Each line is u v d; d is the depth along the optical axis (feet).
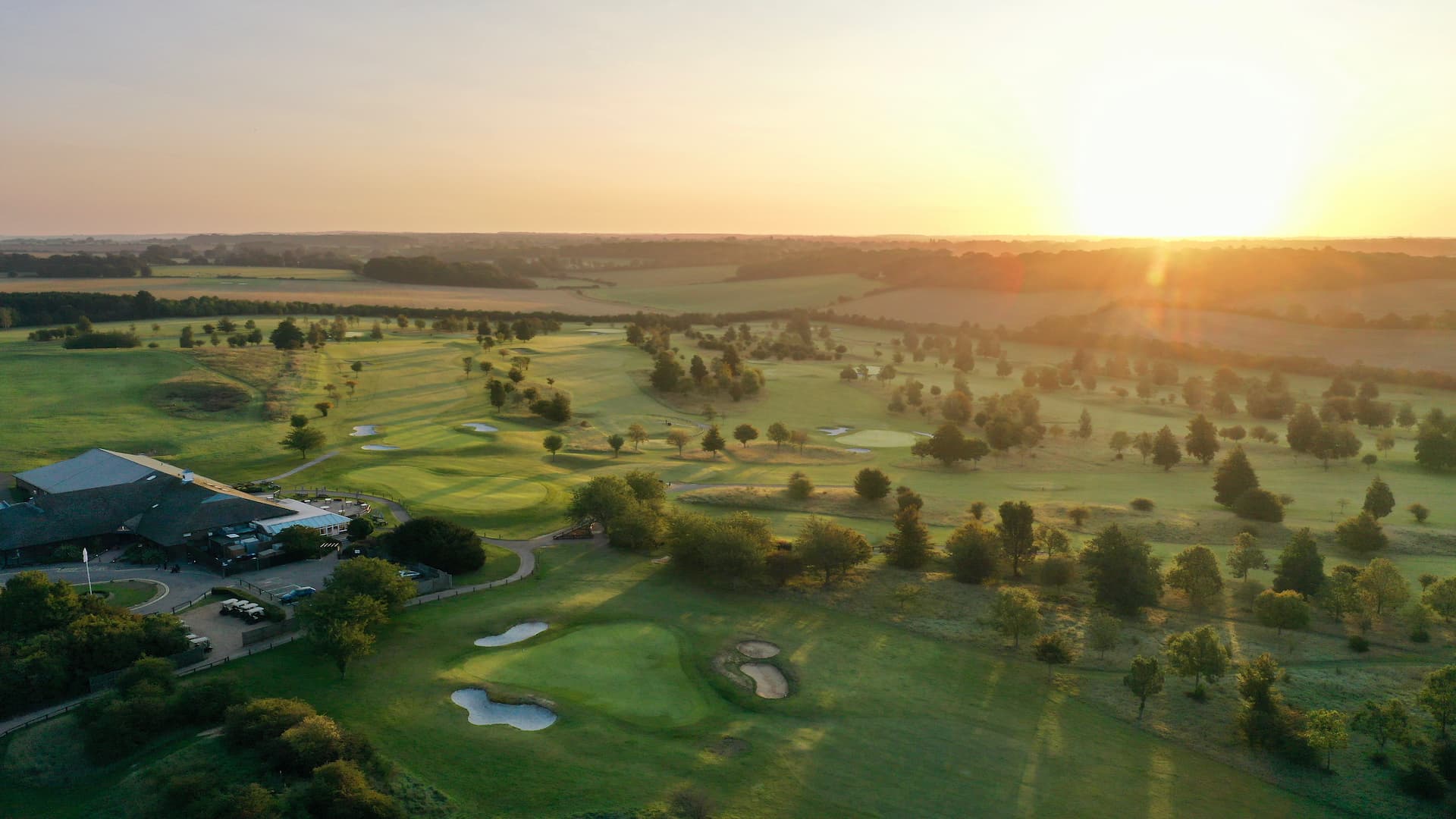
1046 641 214.69
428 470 395.96
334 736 162.30
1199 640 198.59
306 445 402.93
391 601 234.99
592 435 510.58
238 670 200.95
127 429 432.66
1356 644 228.43
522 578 274.16
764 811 154.10
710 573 281.74
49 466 345.92
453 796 155.12
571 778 161.27
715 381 652.48
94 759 164.55
